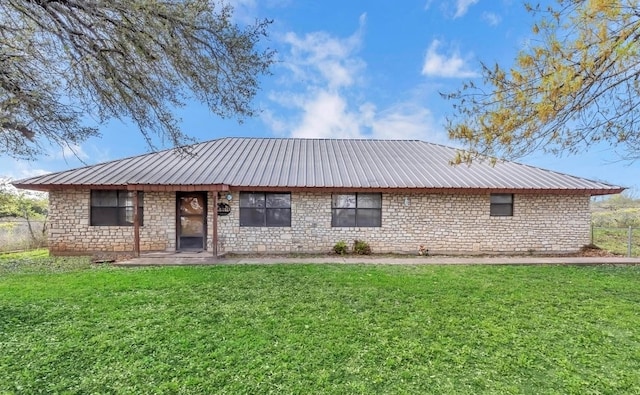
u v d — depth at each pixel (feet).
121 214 43.47
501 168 49.96
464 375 13.12
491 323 18.01
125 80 23.16
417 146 60.18
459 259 38.96
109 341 15.60
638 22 12.98
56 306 20.24
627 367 13.84
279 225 44.29
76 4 18.98
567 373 13.32
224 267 32.55
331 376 12.94
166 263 35.06
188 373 13.08
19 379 12.58
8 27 20.13
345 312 19.51
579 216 45.68
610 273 30.45
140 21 20.29
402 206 44.75
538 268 32.83
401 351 14.89
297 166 48.26
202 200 44.57
